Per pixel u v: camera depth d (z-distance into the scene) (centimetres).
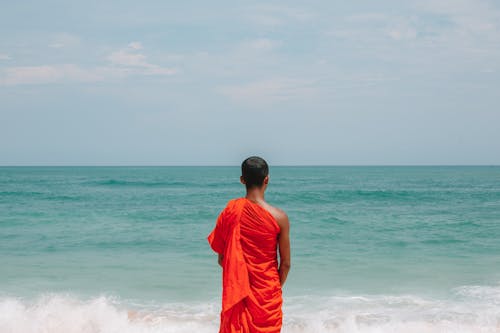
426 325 630
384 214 2311
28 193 3906
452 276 977
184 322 653
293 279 955
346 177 9419
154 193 4122
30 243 1401
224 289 329
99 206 2770
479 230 1706
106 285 903
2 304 681
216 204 2978
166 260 1152
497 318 673
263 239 325
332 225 1858
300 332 618
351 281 938
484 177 9156
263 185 341
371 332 609
